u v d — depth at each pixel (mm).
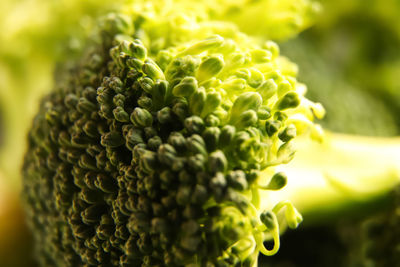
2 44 244
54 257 164
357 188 168
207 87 140
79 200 145
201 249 134
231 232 133
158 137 137
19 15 237
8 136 263
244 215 132
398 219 171
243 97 137
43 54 241
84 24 209
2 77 259
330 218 169
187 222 133
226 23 163
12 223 226
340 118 232
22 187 175
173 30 157
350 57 296
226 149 135
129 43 145
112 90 141
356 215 172
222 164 132
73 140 145
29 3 239
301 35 298
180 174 132
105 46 158
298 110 146
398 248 172
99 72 154
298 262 212
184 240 133
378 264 175
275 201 151
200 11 165
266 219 136
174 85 140
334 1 277
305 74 240
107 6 205
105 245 142
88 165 143
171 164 133
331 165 170
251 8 173
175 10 161
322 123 221
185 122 136
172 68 141
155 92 140
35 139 160
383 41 287
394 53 288
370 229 175
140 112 137
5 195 231
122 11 163
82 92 148
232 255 136
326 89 240
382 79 288
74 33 211
